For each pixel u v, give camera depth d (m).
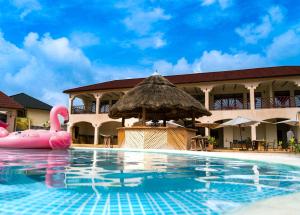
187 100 14.67
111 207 2.27
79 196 2.63
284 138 24.75
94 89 27.75
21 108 28.03
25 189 2.91
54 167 4.88
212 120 24.38
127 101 14.33
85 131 31.31
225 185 3.42
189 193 2.89
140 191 2.94
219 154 9.21
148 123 18.62
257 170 5.09
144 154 9.23
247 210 2.15
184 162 6.48
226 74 26.03
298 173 4.69
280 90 25.55
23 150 9.34
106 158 7.25
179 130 13.42
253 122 17.62
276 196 2.65
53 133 10.19
